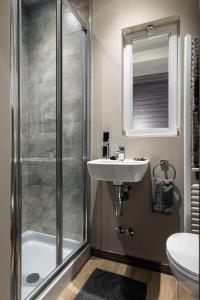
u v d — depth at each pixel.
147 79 1.77
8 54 1.00
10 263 1.00
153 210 1.54
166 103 1.71
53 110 2.00
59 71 1.71
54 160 1.97
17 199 1.06
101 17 1.81
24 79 2.08
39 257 1.74
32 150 2.10
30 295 1.13
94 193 1.82
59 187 1.70
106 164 1.36
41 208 2.05
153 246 1.62
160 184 1.50
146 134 1.74
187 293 1.33
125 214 1.70
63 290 1.36
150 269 1.60
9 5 1.00
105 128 1.79
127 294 1.32
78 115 1.89
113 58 1.77
